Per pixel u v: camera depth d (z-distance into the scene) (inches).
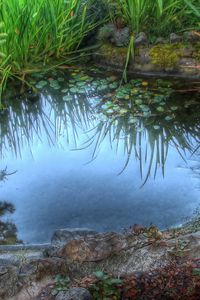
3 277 128.0
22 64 283.1
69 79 277.4
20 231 176.7
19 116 256.8
